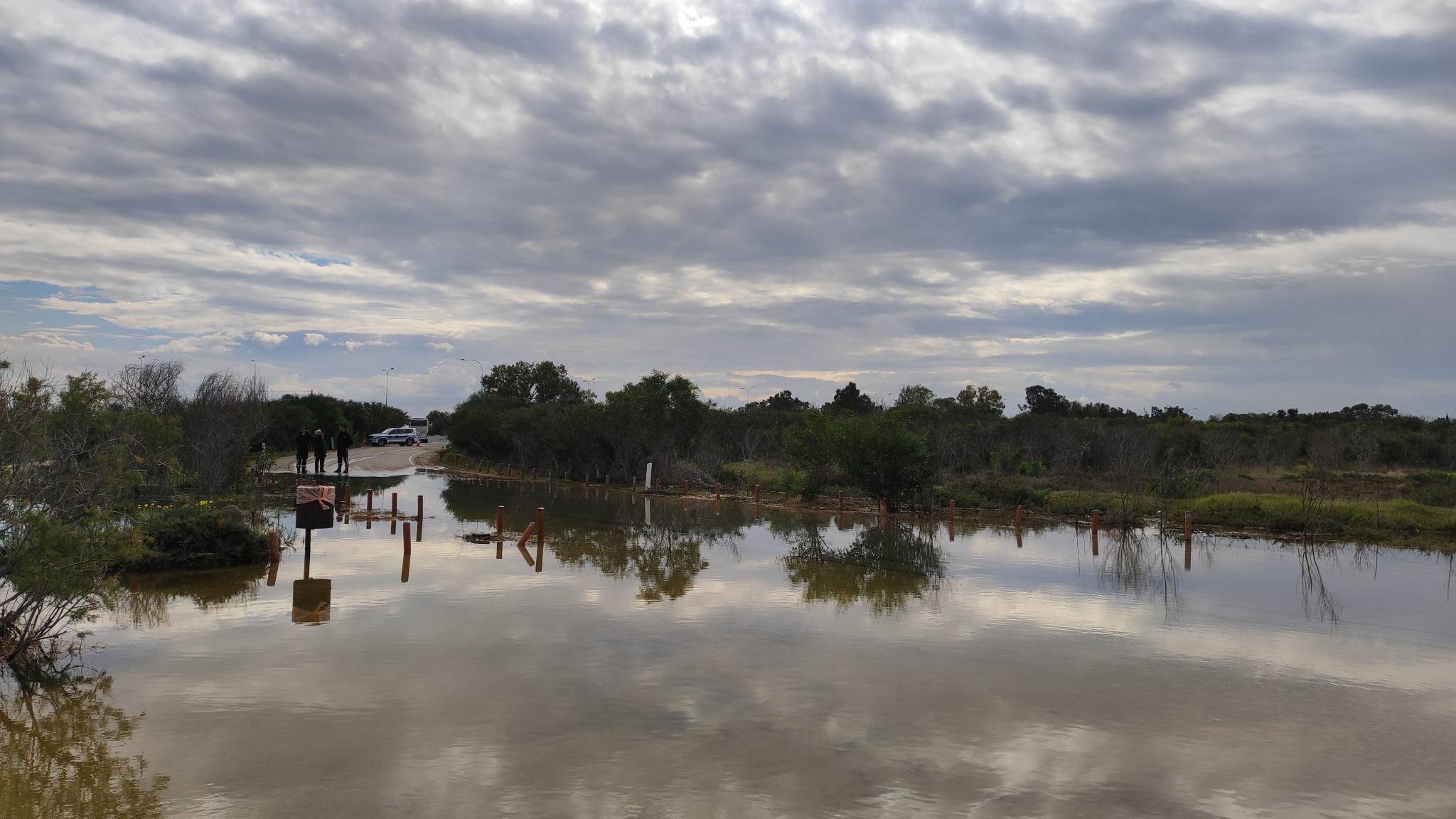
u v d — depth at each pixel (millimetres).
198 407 27516
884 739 8625
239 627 12719
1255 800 7453
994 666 11234
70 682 10117
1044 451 49188
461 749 8219
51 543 10680
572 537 23453
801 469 38562
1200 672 11148
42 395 11086
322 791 7312
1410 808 7344
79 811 6930
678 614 13953
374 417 92188
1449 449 46625
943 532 25922
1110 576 18344
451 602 14555
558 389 88625
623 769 7801
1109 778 7809
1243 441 51469
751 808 7059
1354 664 11648
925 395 79812
